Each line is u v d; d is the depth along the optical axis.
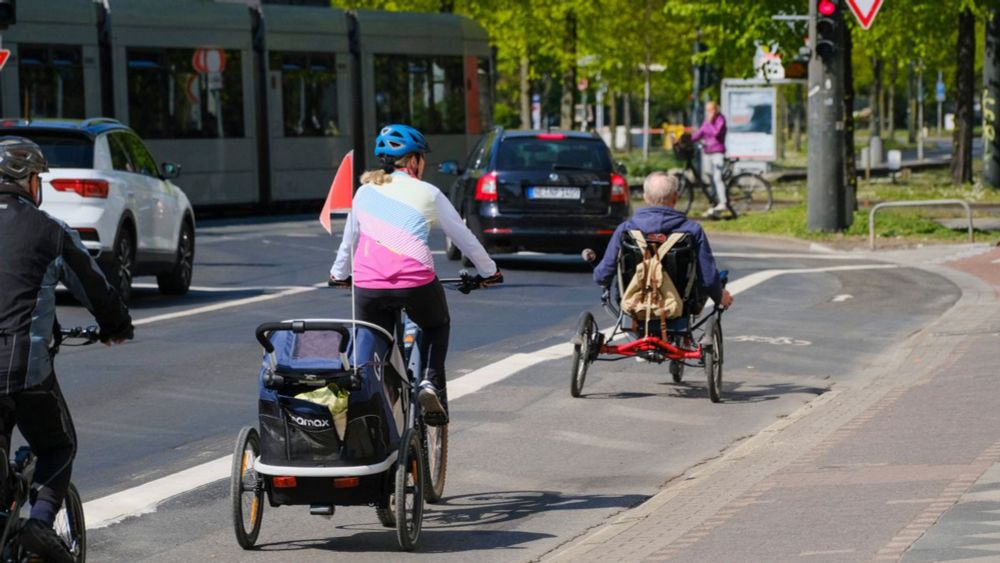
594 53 116.75
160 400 26.75
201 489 20.23
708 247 27.03
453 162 52.84
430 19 82.25
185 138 72.19
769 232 64.56
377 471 16.41
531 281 46.59
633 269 27.50
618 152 170.50
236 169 74.50
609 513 18.88
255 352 32.09
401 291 17.70
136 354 31.86
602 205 48.94
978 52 157.25
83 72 67.69
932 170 124.00
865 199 82.25
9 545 13.16
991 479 17.70
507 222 48.69
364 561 16.61
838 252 57.31
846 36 70.00
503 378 29.20
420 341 18.44
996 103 90.31
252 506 17.14
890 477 18.41
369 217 17.89
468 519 18.62
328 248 57.50
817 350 33.09
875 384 28.08
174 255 43.22
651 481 20.80
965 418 22.56
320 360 16.31
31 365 13.07
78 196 38.66
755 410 26.23
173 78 71.69
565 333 35.12
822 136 61.91
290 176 76.94
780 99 152.75
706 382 29.22
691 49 125.50
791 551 14.80
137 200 40.78
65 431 13.73
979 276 47.03
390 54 80.12
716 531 16.09
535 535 17.75
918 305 40.38
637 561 14.95
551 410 26.14
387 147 18.19
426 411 18.00
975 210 76.38
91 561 16.70
